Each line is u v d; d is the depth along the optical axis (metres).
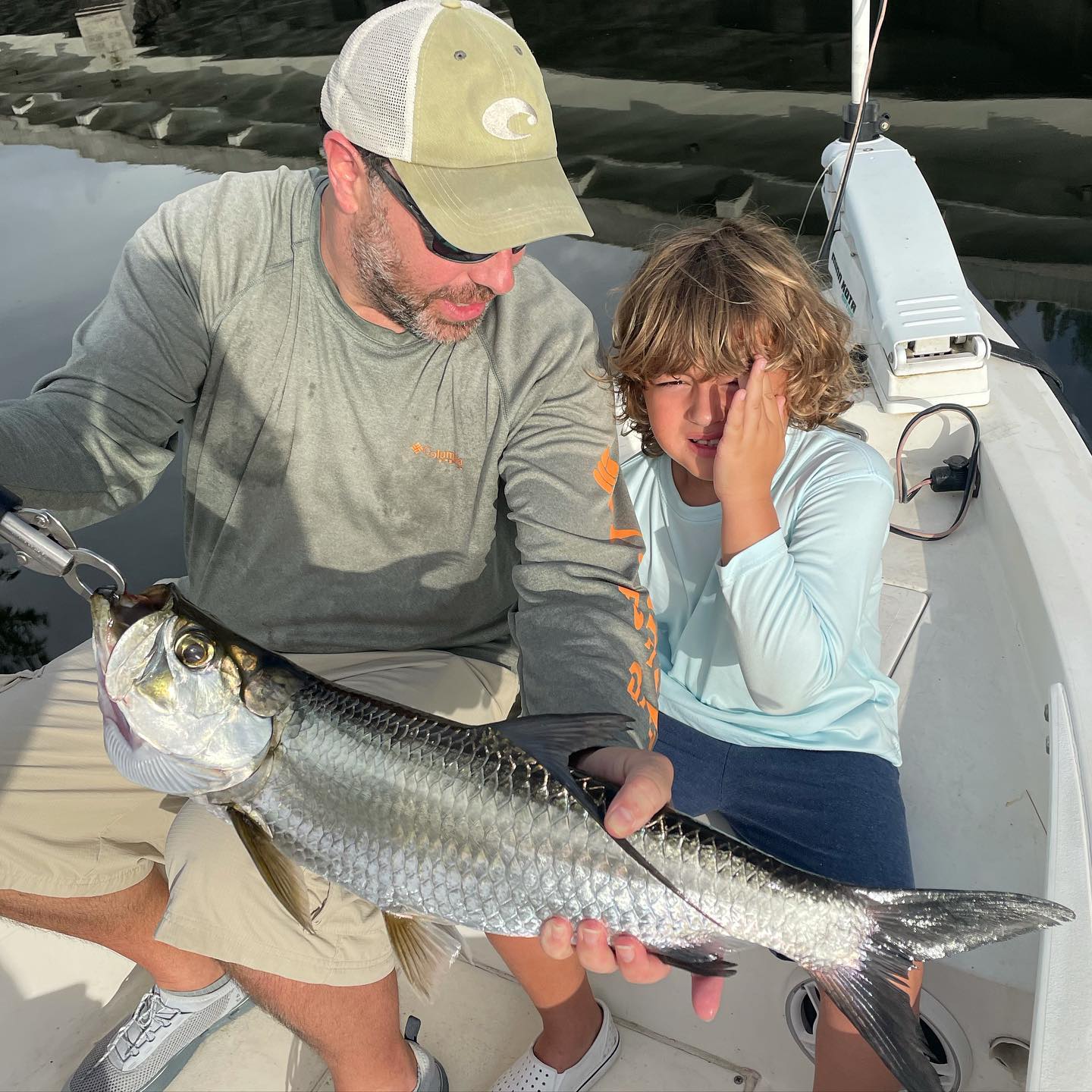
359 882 1.39
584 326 1.94
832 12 8.00
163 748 1.35
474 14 1.65
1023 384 2.72
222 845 1.65
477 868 1.35
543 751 1.32
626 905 1.34
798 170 5.97
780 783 1.87
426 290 1.68
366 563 1.99
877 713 1.93
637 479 2.18
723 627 1.99
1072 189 5.55
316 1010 1.69
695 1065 1.94
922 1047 1.34
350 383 1.86
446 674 2.00
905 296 2.67
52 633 3.62
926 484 2.65
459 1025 2.09
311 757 1.37
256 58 8.58
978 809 1.96
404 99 1.56
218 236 1.85
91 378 1.80
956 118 6.43
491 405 1.88
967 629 2.30
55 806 1.82
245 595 2.01
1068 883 1.55
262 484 1.93
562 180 1.66
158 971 1.96
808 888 1.37
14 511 1.37
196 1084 2.05
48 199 6.36
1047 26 7.16
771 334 1.83
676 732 2.01
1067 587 2.06
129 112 7.80
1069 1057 1.36
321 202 1.83
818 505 1.89
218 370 1.88
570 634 1.69
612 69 7.62
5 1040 2.12
